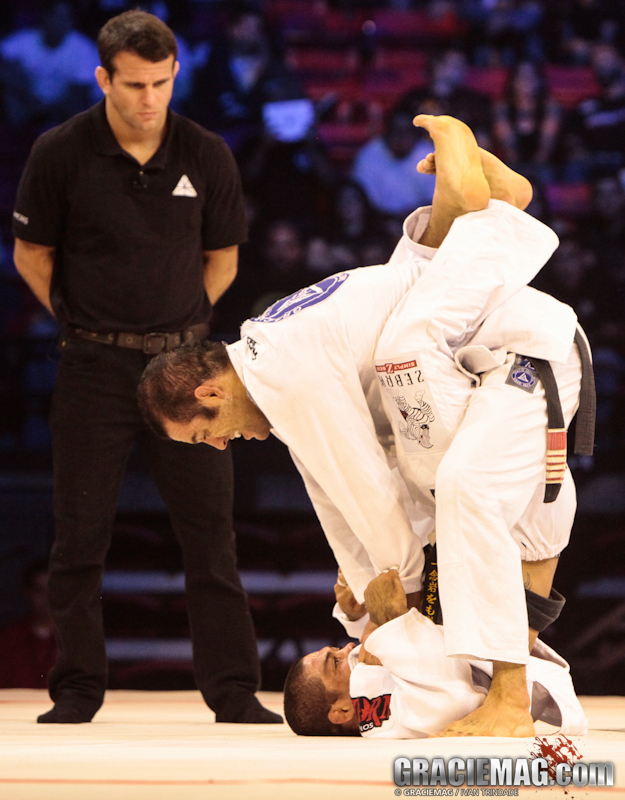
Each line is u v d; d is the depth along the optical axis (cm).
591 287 2500
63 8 2648
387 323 709
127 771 488
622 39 2752
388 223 2602
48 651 1689
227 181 947
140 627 1853
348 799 436
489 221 732
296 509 2089
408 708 668
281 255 2520
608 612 1881
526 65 2709
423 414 692
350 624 796
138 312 900
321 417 687
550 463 688
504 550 650
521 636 640
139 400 745
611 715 1007
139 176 897
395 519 691
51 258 948
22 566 1988
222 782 455
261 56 2678
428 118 762
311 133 2653
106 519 913
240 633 927
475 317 709
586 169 2631
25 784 454
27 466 2127
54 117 2641
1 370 2364
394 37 2767
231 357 721
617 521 1952
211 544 924
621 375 2359
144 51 846
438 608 709
